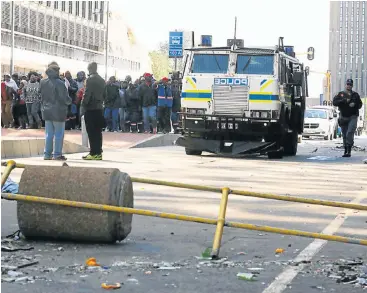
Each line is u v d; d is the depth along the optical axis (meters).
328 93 93.50
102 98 23.00
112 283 6.91
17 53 74.19
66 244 8.84
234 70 26.77
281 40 27.64
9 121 36.19
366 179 19.69
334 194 15.66
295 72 27.61
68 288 6.70
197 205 12.97
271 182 17.89
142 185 15.98
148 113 35.50
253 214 12.09
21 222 8.84
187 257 8.33
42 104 22.34
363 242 8.23
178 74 28.12
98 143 23.20
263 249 8.95
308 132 57.94
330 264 8.08
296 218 11.79
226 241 9.45
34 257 8.05
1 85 36.12
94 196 8.69
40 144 25.58
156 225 10.65
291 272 7.60
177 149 31.62
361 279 7.32
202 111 26.91
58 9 88.12
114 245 8.90
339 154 32.50
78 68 89.94
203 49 27.23
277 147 27.17
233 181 17.78
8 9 72.06
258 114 26.48
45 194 8.73
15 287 6.68
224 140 27.06
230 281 7.14
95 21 100.56
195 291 6.72
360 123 94.19
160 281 7.08
